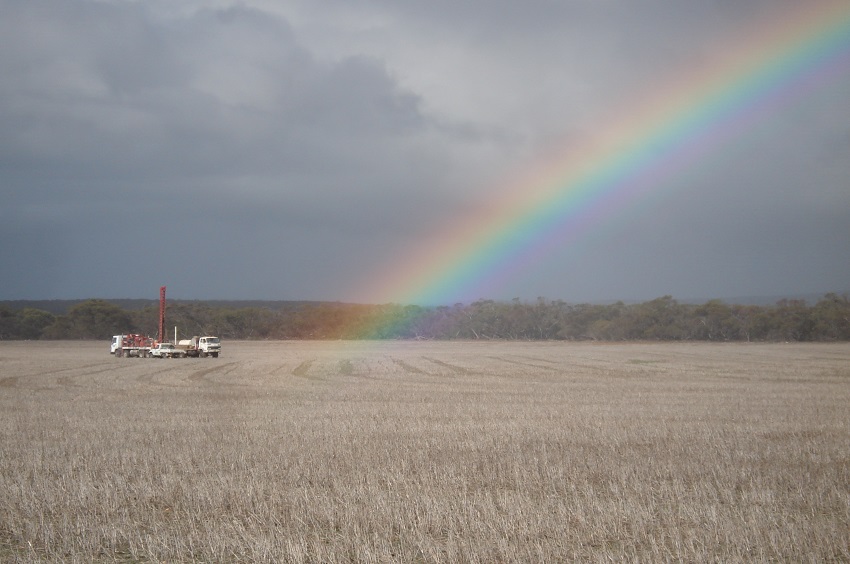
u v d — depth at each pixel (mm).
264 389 44750
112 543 12477
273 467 18688
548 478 17484
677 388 45250
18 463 19234
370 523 13508
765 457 20234
